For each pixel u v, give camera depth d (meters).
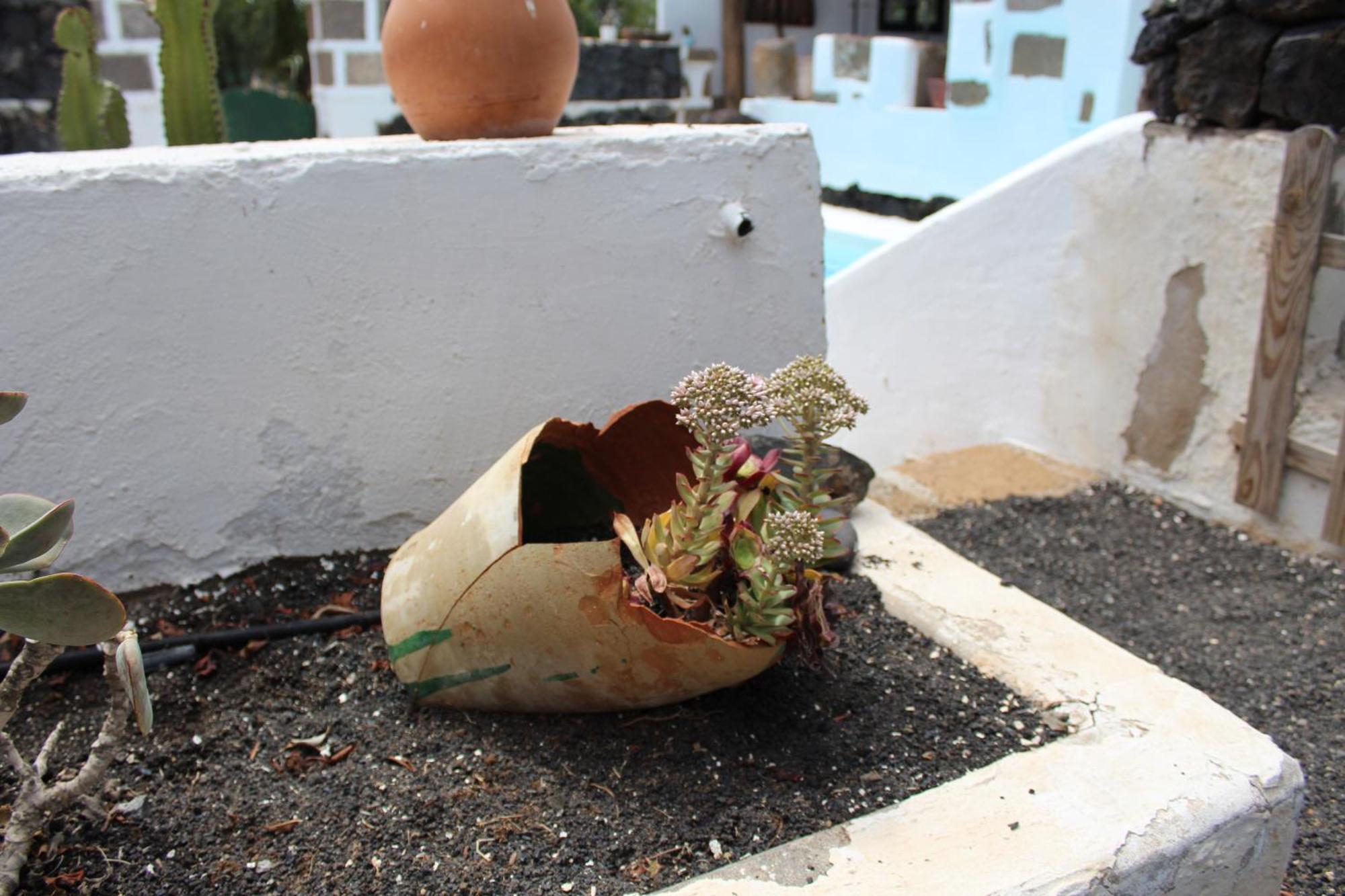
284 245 2.14
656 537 1.70
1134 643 2.79
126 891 1.48
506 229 2.31
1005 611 2.18
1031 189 3.91
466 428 2.41
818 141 8.12
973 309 4.19
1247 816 1.60
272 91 9.55
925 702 1.89
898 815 1.59
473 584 1.68
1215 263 3.33
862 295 4.52
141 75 7.31
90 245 2.01
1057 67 5.77
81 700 1.94
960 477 3.91
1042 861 1.47
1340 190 2.94
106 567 2.19
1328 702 2.50
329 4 7.84
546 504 2.13
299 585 2.29
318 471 2.32
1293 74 2.98
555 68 2.38
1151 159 3.48
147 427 2.15
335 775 1.72
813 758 1.73
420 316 2.29
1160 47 3.42
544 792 1.66
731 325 2.61
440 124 2.41
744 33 10.57
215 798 1.67
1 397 1.25
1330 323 3.10
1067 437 4.04
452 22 2.28
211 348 2.15
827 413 1.74
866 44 7.57
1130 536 3.43
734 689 1.91
